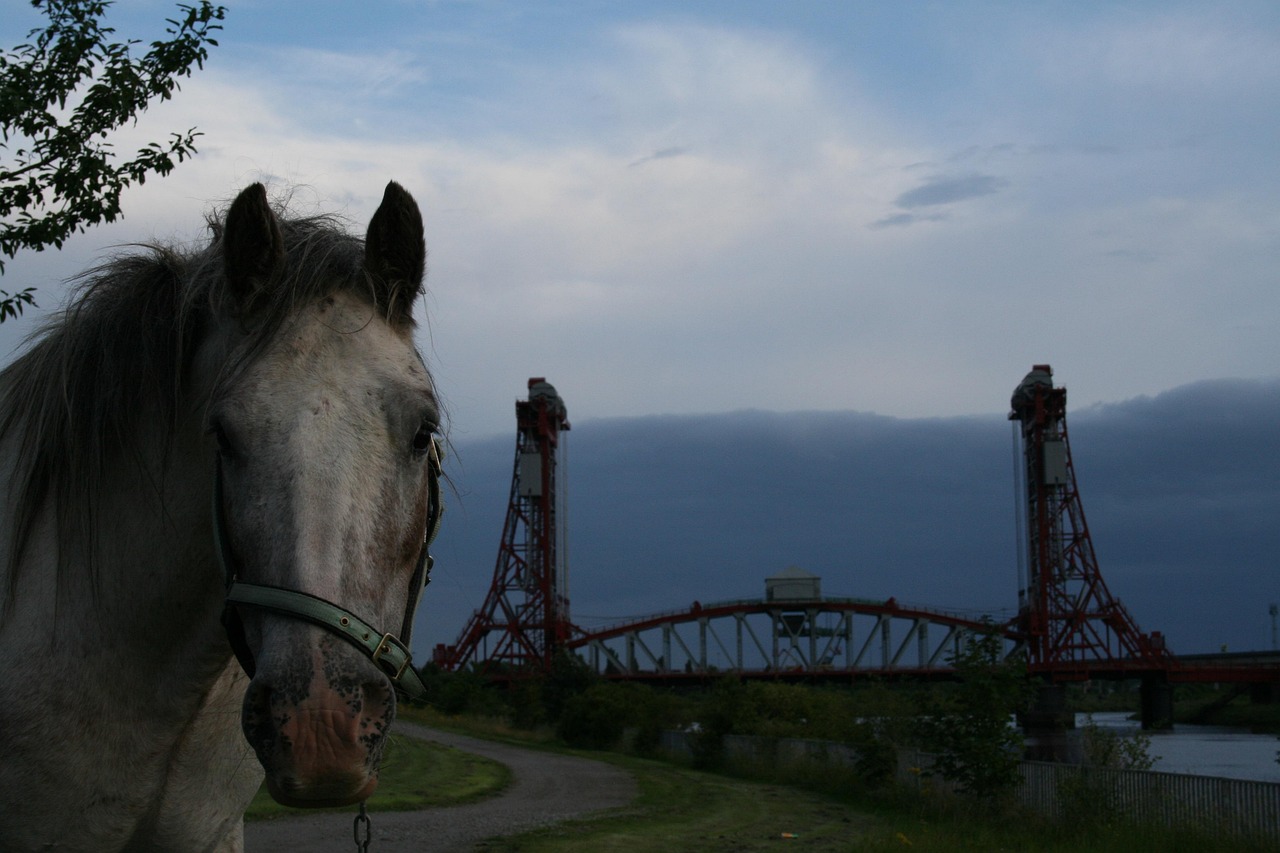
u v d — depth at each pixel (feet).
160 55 19.31
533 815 50.70
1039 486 281.13
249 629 6.72
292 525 6.53
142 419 8.11
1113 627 279.49
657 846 40.24
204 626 8.00
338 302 7.39
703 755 97.66
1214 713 325.21
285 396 6.91
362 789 6.10
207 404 7.29
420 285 7.79
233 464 6.88
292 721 5.98
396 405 7.09
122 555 8.04
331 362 7.11
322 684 6.11
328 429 6.84
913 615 308.81
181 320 7.77
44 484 8.41
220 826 8.89
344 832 42.06
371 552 6.66
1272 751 151.94
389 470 6.95
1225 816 38.42
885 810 56.90
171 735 8.15
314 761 5.93
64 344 8.48
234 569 6.91
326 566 6.45
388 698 6.44
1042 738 154.61
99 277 8.75
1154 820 40.96
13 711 7.89
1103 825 42.22
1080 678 273.95
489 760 89.71
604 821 48.75
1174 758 130.52
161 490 7.91
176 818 8.52
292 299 7.22
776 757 86.02
